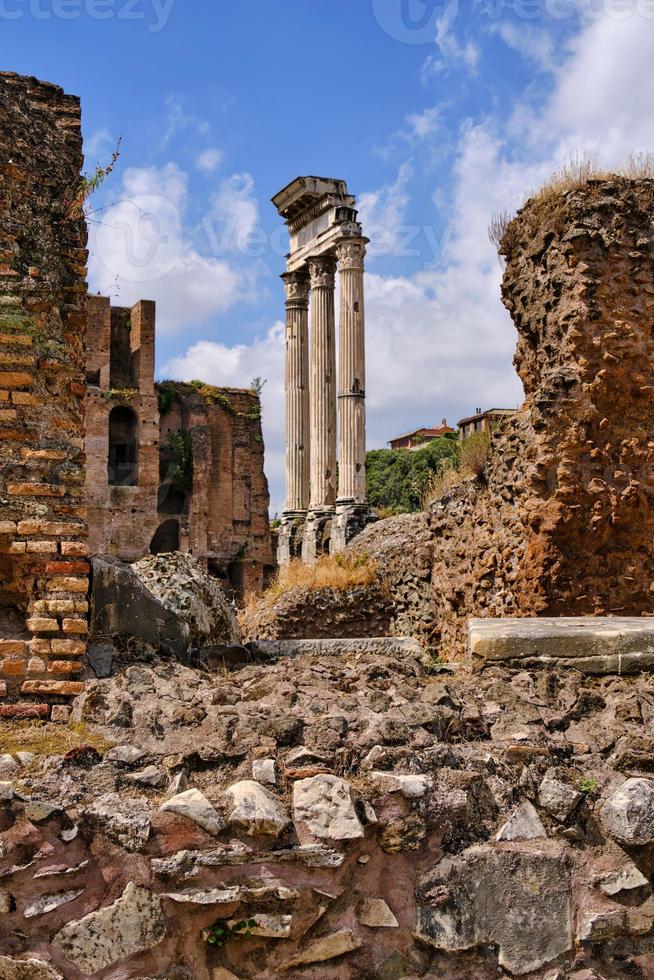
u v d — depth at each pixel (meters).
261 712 4.90
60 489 5.45
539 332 10.44
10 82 6.22
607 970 4.66
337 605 16.97
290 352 37.94
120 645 5.50
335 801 4.42
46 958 4.09
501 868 4.62
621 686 5.36
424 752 4.79
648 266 9.95
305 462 37.31
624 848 4.78
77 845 4.21
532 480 9.69
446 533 12.76
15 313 5.54
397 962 4.44
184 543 69.12
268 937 4.30
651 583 9.59
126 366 71.38
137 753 4.63
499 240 11.32
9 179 5.75
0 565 5.41
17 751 4.58
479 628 5.95
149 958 4.18
